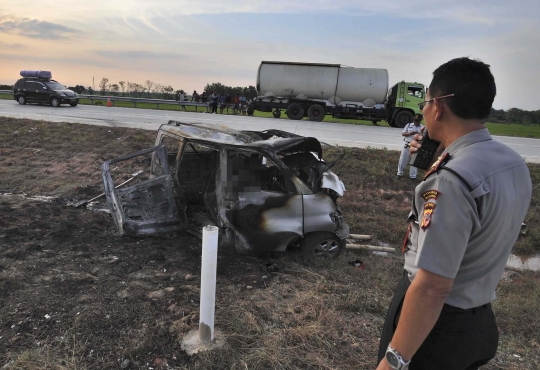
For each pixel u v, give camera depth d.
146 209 5.11
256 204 4.65
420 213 1.48
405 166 9.01
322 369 2.86
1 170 8.52
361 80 19.78
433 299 1.34
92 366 2.76
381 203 7.82
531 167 9.54
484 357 1.62
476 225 1.34
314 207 4.75
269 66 20.39
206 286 2.90
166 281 4.10
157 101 22.03
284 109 20.95
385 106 20.30
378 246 5.92
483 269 1.45
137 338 3.08
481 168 1.35
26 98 19.72
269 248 4.68
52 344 2.97
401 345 1.42
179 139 5.39
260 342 3.11
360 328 3.41
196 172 5.85
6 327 3.14
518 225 1.47
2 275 3.97
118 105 25.78
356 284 4.34
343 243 5.08
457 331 1.49
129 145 10.26
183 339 3.07
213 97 21.64
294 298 3.84
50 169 8.77
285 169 4.74
